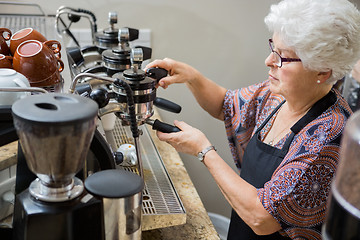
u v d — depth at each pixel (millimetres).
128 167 1340
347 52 1039
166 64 1459
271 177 1207
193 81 1528
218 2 2334
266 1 2395
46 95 664
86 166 876
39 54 1090
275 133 1291
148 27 2301
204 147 1161
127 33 1319
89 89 974
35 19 1983
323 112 1136
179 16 2316
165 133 1197
